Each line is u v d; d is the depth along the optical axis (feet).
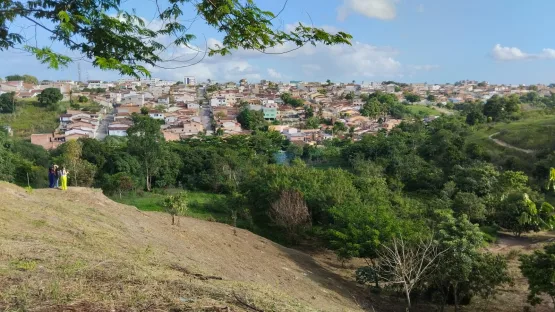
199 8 13.71
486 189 103.40
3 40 13.16
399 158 143.95
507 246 82.48
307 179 89.71
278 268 51.80
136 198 104.27
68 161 105.60
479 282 46.75
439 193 110.42
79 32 13.30
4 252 20.10
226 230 66.59
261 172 101.60
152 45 14.15
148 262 26.50
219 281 22.80
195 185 125.59
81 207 45.83
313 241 79.87
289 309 17.24
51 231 29.58
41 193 50.47
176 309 14.60
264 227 86.12
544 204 15.92
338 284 53.26
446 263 45.24
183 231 54.49
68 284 16.12
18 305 13.38
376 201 82.64
